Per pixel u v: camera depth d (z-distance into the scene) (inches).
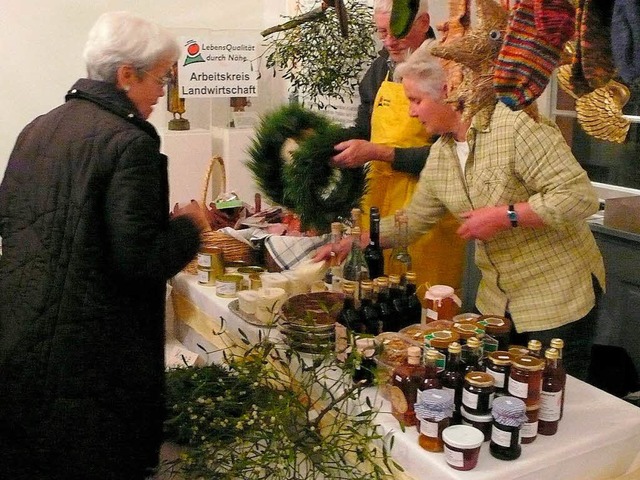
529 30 45.3
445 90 78.5
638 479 59.3
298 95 156.6
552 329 78.0
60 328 65.2
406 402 56.5
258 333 76.1
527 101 45.9
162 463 68.8
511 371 55.4
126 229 63.7
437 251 101.0
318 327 69.2
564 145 72.1
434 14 121.3
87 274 65.1
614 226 103.6
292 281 83.4
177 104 153.3
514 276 79.6
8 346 67.0
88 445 67.2
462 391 56.1
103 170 64.4
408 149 96.7
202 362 89.7
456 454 50.9
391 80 107.4
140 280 66.2
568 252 77.7
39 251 66.2
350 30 126.1
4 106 147.6
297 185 87.0
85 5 149.6
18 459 68.7
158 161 66.9
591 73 44.4
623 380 95.3
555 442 56.1
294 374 66.2
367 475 56.3
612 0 43.3
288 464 55.7
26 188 68.1
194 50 147.3
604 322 107.2
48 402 66.4
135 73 69.6
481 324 62.4
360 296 71.9
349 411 61.5
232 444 61.3
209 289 91.6
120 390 67.8
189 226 69.6
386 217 95.2
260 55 161.2
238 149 154.9
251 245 94.9
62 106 70.6
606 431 57.9
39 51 147.9
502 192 75.3
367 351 61.7
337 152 89.7
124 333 67.4
